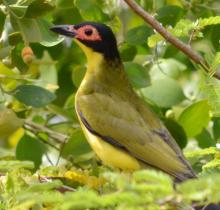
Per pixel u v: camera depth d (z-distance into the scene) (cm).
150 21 1027
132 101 1170
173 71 1251
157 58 1205
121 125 1118
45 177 870
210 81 974
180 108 1264
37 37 1050
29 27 1048
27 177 834
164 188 575
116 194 573
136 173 588
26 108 1212
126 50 1263
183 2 1196
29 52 1042
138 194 572
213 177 581
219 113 969
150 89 1230
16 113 1199
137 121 1121
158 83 1234
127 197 568
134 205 567
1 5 1080
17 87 1123
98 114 1138
